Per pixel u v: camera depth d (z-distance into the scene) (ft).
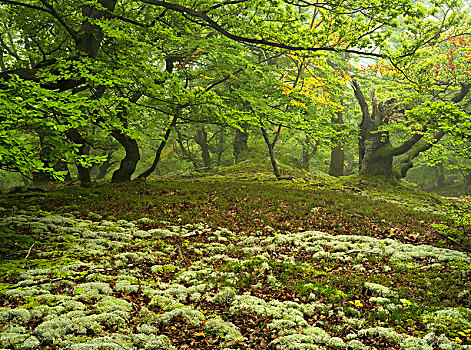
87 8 40.11
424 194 72.23
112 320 19.17
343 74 77.41
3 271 24.27
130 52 42.50
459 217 33.30
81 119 24.02
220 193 56.65
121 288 23.43
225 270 28.43
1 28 74.23
